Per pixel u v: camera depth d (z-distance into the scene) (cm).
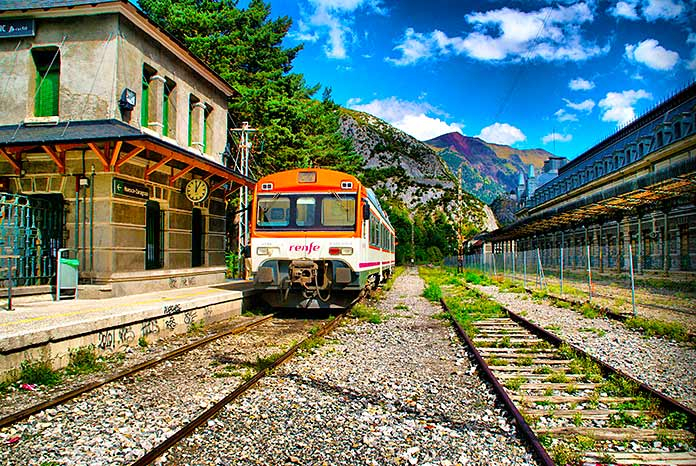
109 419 512
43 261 1202
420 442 462
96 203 1232
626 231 2748
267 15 2608
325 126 3128
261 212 1270
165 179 1478
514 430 490
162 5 2264
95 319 782
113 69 1280
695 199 1742
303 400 573
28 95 1312
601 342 945
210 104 1847
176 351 807
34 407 524
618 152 3631
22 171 1265
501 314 1364
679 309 1370
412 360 807
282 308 1438
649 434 477
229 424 495
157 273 1387
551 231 3153
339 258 1221
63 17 1305
